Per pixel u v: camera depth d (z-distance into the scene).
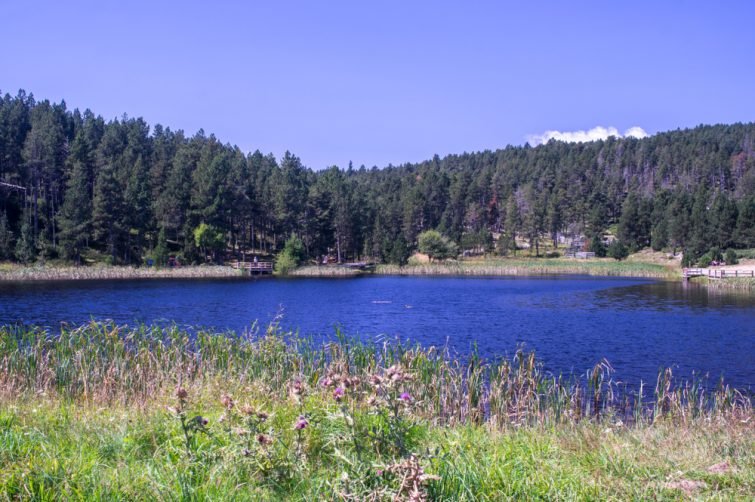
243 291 57.53
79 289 55.78
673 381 18.08
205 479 5.77
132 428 7.25
